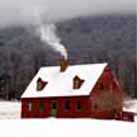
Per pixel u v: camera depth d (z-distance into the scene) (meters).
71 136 55.00
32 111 104.31
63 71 107.31
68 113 97.81
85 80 99.38
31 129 62.03
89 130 62.59
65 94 99.25
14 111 139.62
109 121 84.62
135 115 122.50
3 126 66.19
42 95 103.31
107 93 99.25
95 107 95.88
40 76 110.06
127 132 61.81
